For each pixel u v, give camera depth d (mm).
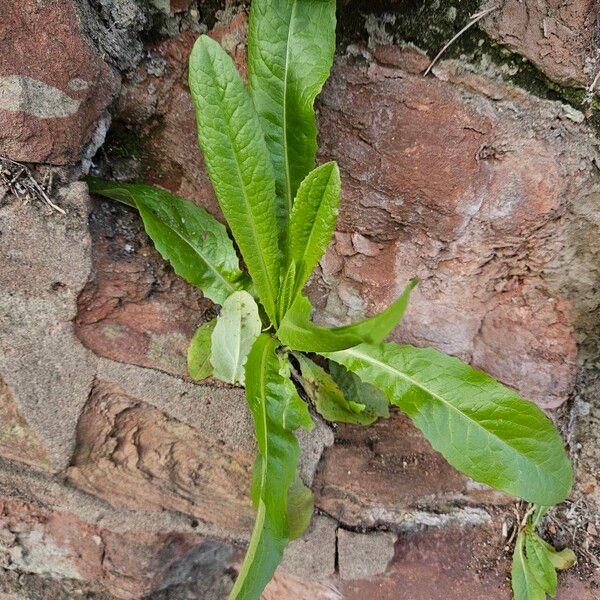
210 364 237
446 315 273
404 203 240
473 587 272
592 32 200
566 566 276
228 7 212
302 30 195
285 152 209
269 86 202
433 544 281
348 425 286
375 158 229
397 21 203
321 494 272
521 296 265
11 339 213
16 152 194
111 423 243
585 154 220
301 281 211
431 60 207
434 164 225
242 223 203
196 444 254
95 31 200
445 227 243
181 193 254
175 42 220
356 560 271
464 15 199
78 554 266
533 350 273
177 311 242
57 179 205
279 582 284
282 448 201
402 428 290
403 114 217
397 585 272
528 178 224
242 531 265
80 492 247
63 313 217
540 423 227
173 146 242
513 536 283
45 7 183
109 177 240
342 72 214
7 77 184
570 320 262
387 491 278
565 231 236
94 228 219
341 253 264
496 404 230
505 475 229
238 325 228
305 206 190
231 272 234
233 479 258
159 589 278
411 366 238
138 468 252
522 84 210
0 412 227
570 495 295
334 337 153
